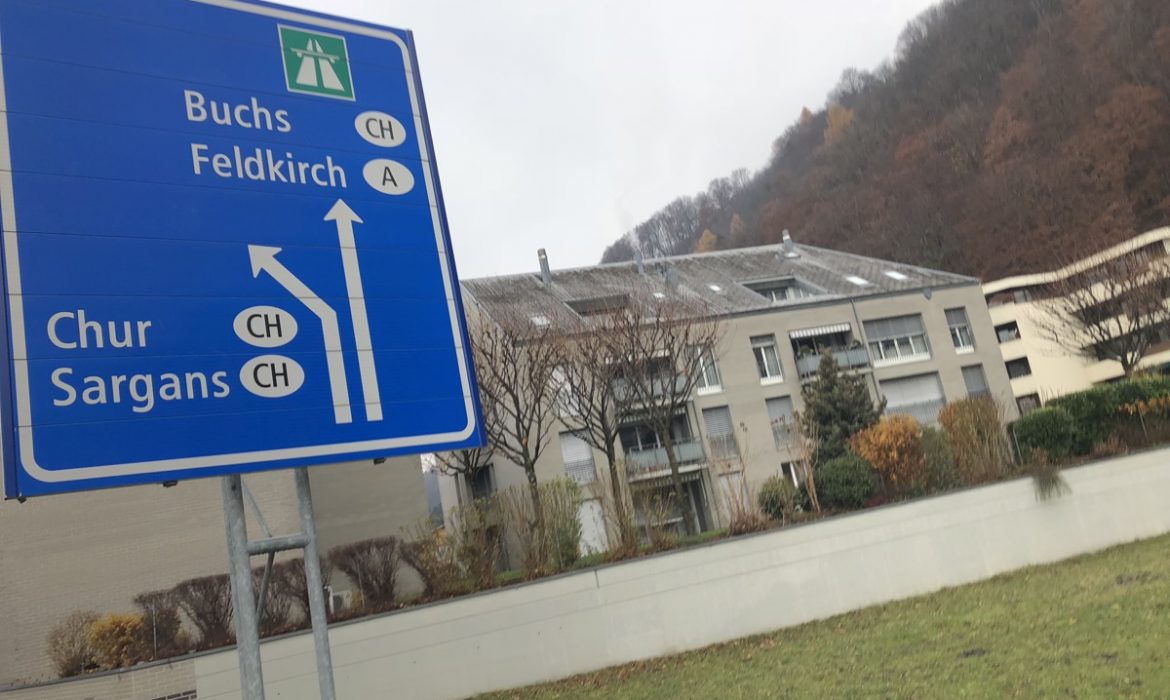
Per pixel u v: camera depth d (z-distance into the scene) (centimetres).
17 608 1781
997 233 5681
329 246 615
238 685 1062
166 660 1073
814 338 3519
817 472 1602
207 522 1941
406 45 712
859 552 1353
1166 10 5231
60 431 487
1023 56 6181
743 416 3191
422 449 600
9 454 471
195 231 569
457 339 642
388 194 655
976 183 5900
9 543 1817
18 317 498
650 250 8644
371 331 609
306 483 555
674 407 2338
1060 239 4897
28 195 524
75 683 1083
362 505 2408
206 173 586
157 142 576
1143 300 3084
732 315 3347
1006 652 871
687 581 1260
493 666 1146
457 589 1253
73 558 1841
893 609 1266
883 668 904
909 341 3650
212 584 1322
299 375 571
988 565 1416
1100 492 1523
